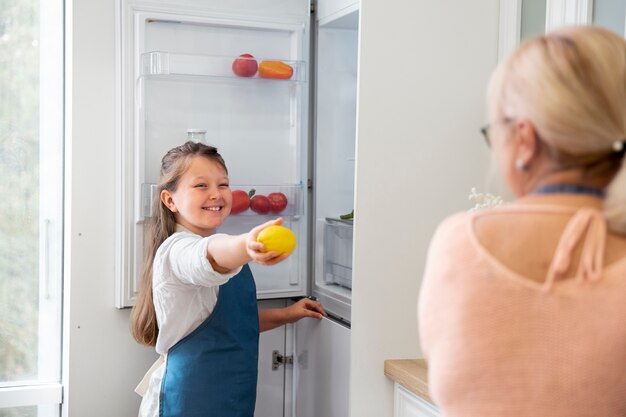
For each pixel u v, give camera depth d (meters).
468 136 1.99
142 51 2.20
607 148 0.79
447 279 0.83
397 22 1.92
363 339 1.93
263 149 2.38
